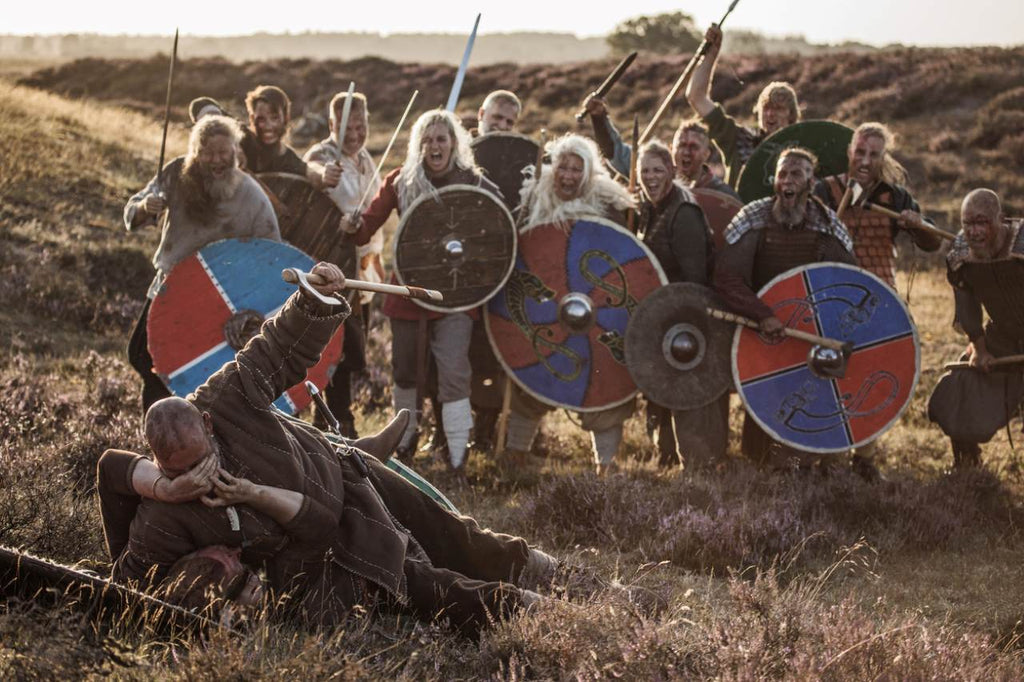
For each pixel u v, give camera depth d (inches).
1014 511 280.8
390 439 195.0
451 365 303.6
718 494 267.4
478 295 303.3
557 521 252.7
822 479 287.7
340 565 163.9
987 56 1163.9
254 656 142.9
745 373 300.5
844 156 340.8
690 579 222.5
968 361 319.9
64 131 643.5
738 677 145.9
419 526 180.9
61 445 253.9
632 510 251.9
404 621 171.8
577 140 309.1
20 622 138.8
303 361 162.4
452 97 311.9
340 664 142.3
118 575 157.8
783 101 352.8
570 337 309.0
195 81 1411.2
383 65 1444.4
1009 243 304.8
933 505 269.7
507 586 170.2
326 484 164.1
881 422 302.7
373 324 476.4
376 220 309.0
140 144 684.1
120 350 388.5
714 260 312.8
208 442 152.3
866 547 249.8
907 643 162.1
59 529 187.9
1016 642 197.5
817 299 300.2
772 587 176.4
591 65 1364.4
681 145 331.0
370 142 1134.4
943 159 930.1
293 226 305.6
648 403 340.5
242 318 274.4
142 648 141.0
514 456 318.0
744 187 343.9
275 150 310.2
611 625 159.9
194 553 155.1
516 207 320.2
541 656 155.3
